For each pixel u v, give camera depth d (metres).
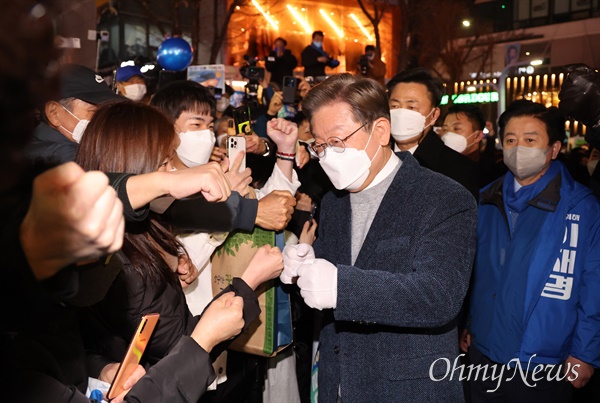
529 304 2.83
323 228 2.30
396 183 2.06
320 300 1.76
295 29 20.45
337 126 1.99
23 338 1.04
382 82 7.61
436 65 22.06
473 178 3.15
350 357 2.04
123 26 15.42
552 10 26.69
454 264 1.85
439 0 20.62
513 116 2.98
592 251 2.82
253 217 2.24
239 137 2.55
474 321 3.05
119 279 1.59
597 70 2.80
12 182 0.69
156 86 4.95
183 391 1.38
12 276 0.82
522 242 2.90
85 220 0.74
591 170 4.92
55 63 0.69
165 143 1.69
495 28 28.06
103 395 1.46
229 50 17.75
